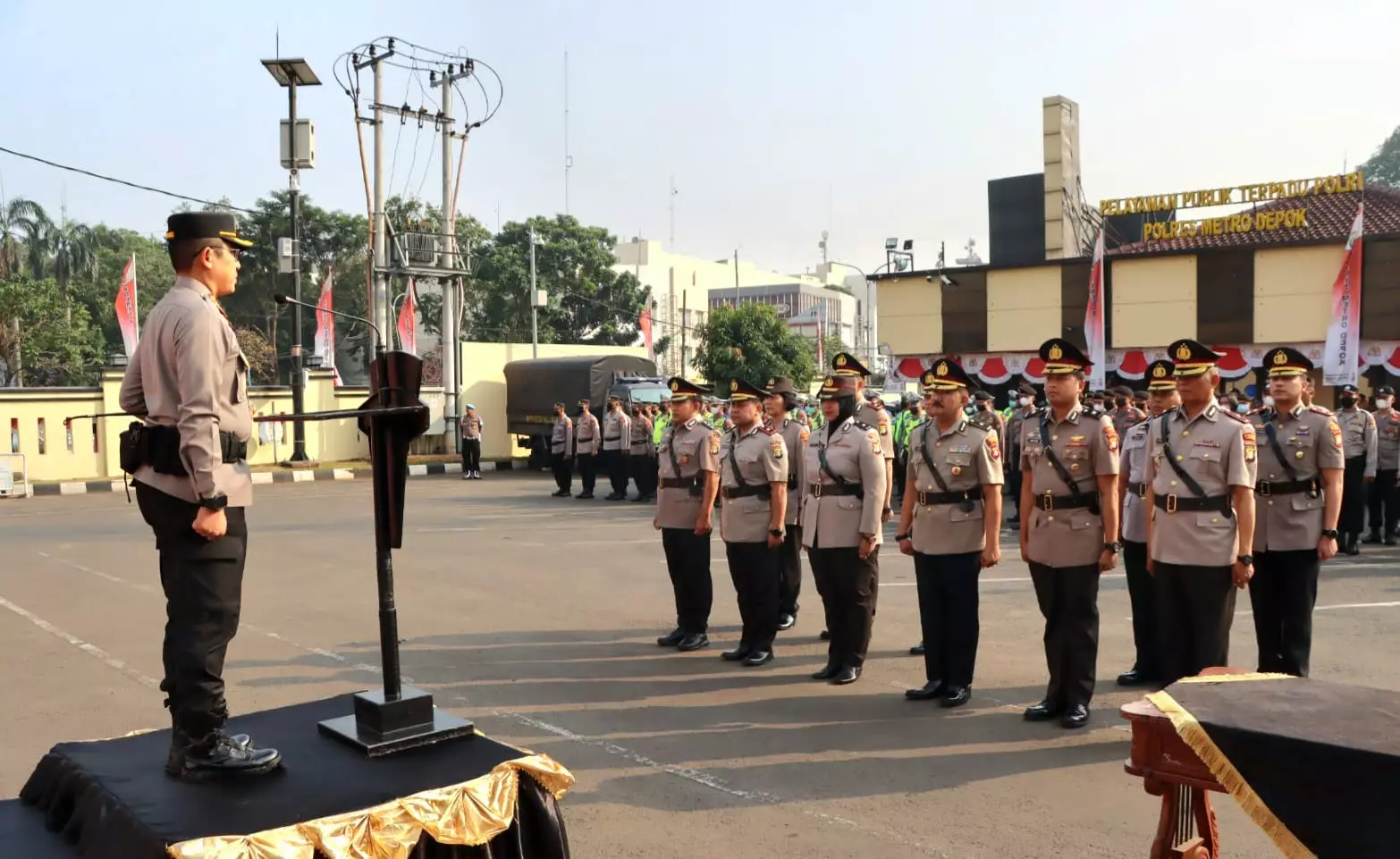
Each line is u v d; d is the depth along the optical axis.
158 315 3.17
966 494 6.15
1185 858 3.22
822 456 6.75
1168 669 5.71
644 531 13.82
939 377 6.21
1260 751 2.75
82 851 2.95
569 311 42.16
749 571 7.14
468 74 25.67
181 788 3.00
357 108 23.88
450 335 26.78
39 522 15.12
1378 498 12.67
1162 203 22.77
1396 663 6.79
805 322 63.53
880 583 9.99
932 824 4.38
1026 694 6.34
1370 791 2.60
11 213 35.19
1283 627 6.30
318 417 3.24
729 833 4.32
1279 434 6.23
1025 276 22.47
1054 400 5.90
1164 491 5.64
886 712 5.99
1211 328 20.56
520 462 26.75
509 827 3.13
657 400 22.98
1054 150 25.75
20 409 21.34
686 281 62.19
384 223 24.64
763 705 6.14
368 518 15.44
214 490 3.04
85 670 6.82
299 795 2.94
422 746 3.33
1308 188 21.14
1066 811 4.51
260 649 7.43
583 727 5.75
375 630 8.03
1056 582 5.77
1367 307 18.97
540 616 8.61
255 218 37.59
